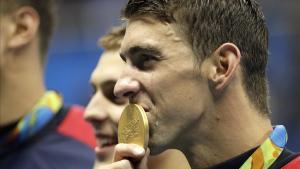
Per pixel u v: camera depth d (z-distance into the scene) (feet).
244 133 12.26
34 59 20.44
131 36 12.11
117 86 12.14
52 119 20.63
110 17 39.63
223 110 12.14
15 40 19.88
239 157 12.20
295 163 12.19
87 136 20.83
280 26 36.24
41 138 20.27
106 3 39.86
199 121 12.09
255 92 12.45
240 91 12.25
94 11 39.75
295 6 36.35
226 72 12.08
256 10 12.71
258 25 12.64
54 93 21.21
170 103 11.91
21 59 20.08
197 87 11.98
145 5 12.06
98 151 16.30
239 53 12.12
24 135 20.16
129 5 12.26
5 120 20.10
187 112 11.94
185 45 11.96
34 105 20.48
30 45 20.20
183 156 13.73
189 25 11.99
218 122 12.16
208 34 12.08
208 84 12.05
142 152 11.81
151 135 12.00
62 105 21.15
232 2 12.39
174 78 11.89
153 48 11.91
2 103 19.97
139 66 12.13
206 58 12.05
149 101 11.96
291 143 34.73
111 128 16.08
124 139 12.28
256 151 12.20
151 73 11.94
